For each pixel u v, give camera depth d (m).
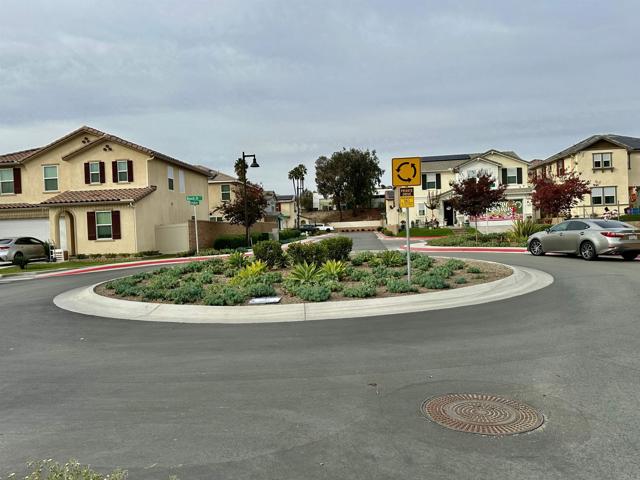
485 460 3.50
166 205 31.19
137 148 28.39
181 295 10.66
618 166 41.62
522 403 4.51
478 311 8.81
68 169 30.14
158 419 4.46
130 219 27.03
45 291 14.58
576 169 42.03
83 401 5.01
